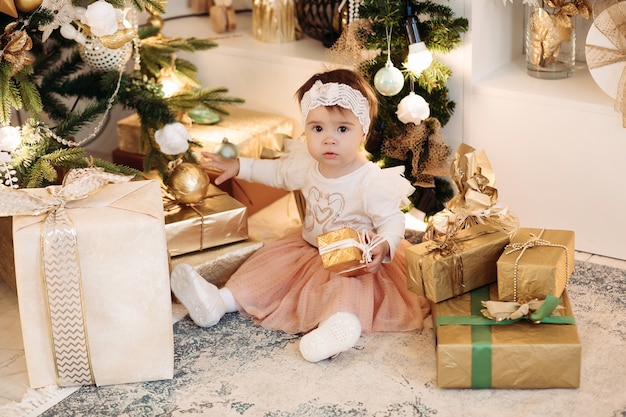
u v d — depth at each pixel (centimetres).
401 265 204
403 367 179
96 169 180
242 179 221
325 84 194
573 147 215
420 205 227
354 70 223
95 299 170
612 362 177
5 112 193
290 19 265
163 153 227
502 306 174
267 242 231
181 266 193
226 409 169
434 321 185
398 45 215
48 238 166
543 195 224
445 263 180
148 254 170
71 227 166
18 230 167
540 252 179
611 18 201
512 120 221
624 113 202
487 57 230
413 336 189
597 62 205
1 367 186
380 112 220
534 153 221
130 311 173
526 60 231
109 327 173
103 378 176
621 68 203
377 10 210
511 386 170
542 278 174
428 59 209
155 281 172
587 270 213
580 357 166
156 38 248
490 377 169
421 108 208
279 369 181
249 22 292
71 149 206
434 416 164
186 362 184
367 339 189
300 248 210
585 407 165
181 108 231
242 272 205
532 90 218
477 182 190
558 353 166
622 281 207
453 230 189
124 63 222
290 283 205
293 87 255
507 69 237
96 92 235
